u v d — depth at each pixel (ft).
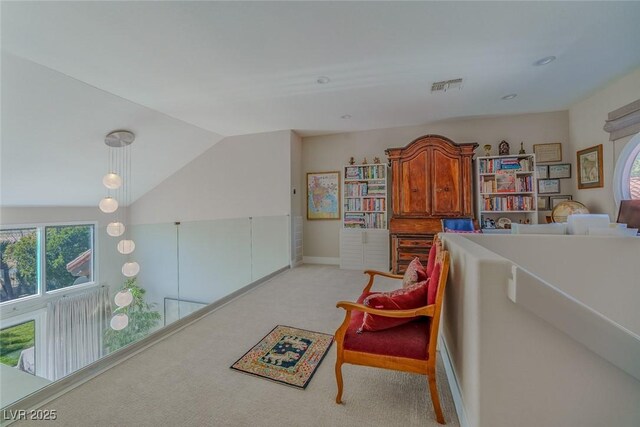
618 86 9.98
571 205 11.65
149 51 7.49
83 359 8.84
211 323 8.21
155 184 17.69
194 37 6.93
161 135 13.88
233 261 15.51
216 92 10.14
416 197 13.56
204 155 16.88
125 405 4.83
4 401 4.83
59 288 13.21
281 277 13.35
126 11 5.94
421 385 5.36
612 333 2.99
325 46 7.43
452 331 5.14
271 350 6.66
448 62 8.35
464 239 5.57
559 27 6.77
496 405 3.35
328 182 16.65
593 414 3.14
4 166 11.16
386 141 15.55
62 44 7.10
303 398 5.02
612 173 10.51
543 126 13.28
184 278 14.83
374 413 4.62
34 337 10.30
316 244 16.96
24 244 13.44
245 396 5.07
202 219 16.93
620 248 5.86
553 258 6.10
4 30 6.46
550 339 3.21
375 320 4.78
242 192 16.20
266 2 5.79
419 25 6.62
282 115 12.85
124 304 11.69
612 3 5.97
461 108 12.37
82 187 14.73
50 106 9.73
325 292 11.07
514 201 13.02
